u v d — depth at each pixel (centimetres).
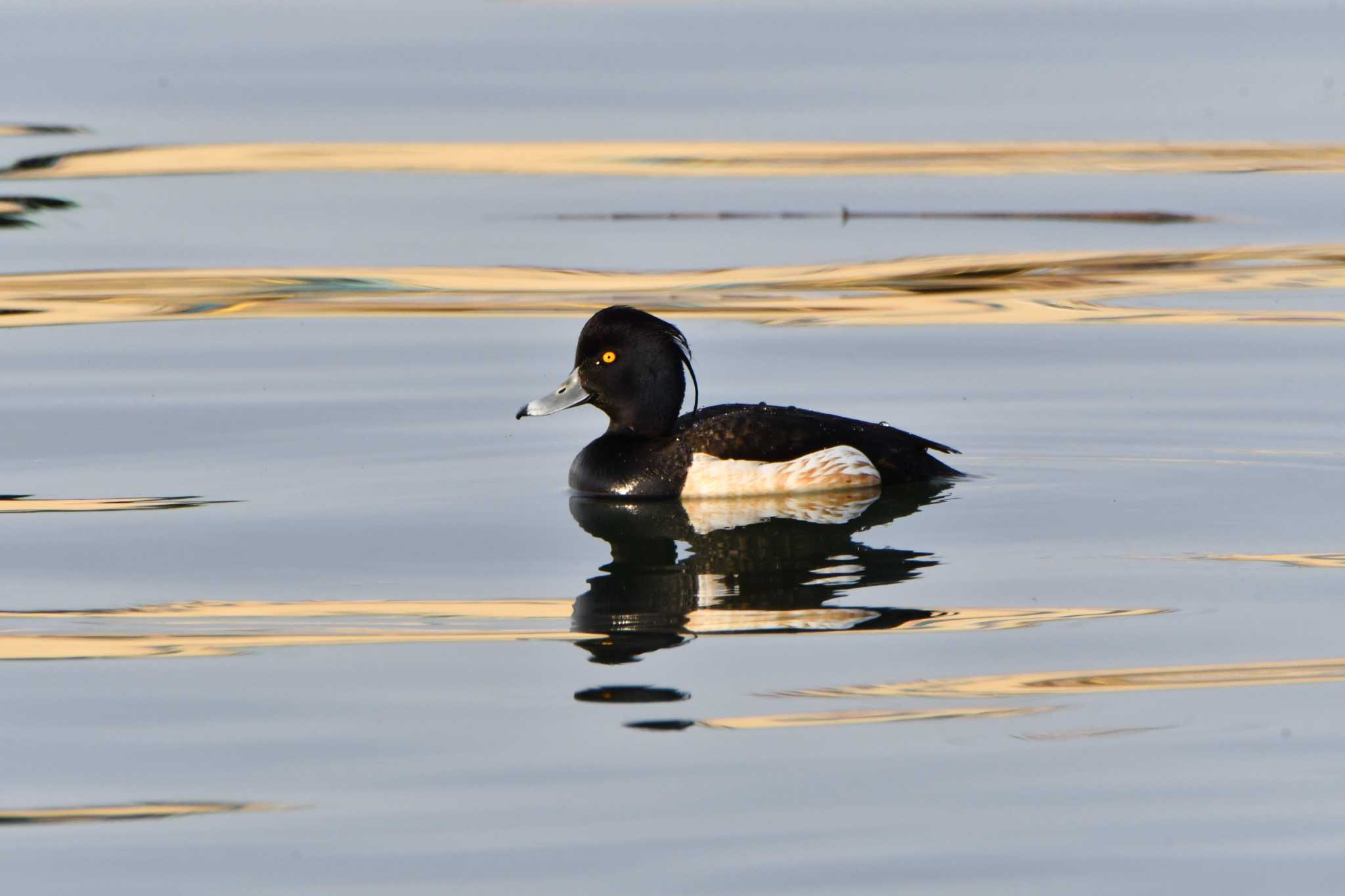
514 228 2364
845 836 826
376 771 900
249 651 1074
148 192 2559
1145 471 1456
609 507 1389
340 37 3466
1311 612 1110
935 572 1204
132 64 3228
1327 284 2133
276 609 1152
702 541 1289
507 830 835
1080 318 2034
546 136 2741
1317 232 2317
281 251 2261
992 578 1188
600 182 2603
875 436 1434
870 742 924
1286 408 1641
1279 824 833
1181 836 824
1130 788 870
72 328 2014
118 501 1416
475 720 959
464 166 2675
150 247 2283
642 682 1012
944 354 1872
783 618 1114
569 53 3316
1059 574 1195
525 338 1959
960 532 1298
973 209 2438
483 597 1171
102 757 921
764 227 2366
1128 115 2867
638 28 3534
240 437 1609
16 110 2898
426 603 1161
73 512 1384
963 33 3491
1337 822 834
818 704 974
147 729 956
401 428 1639
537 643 1080
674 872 796
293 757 920
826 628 1094
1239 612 1114
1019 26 3569
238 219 2422
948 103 2942
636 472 1416
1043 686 995
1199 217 2394
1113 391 1719
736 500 1398
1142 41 3438
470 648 1073
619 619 1121
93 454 1556
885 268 2180
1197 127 2783
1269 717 948
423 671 1036
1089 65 3225
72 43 3412
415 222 2400
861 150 2677
